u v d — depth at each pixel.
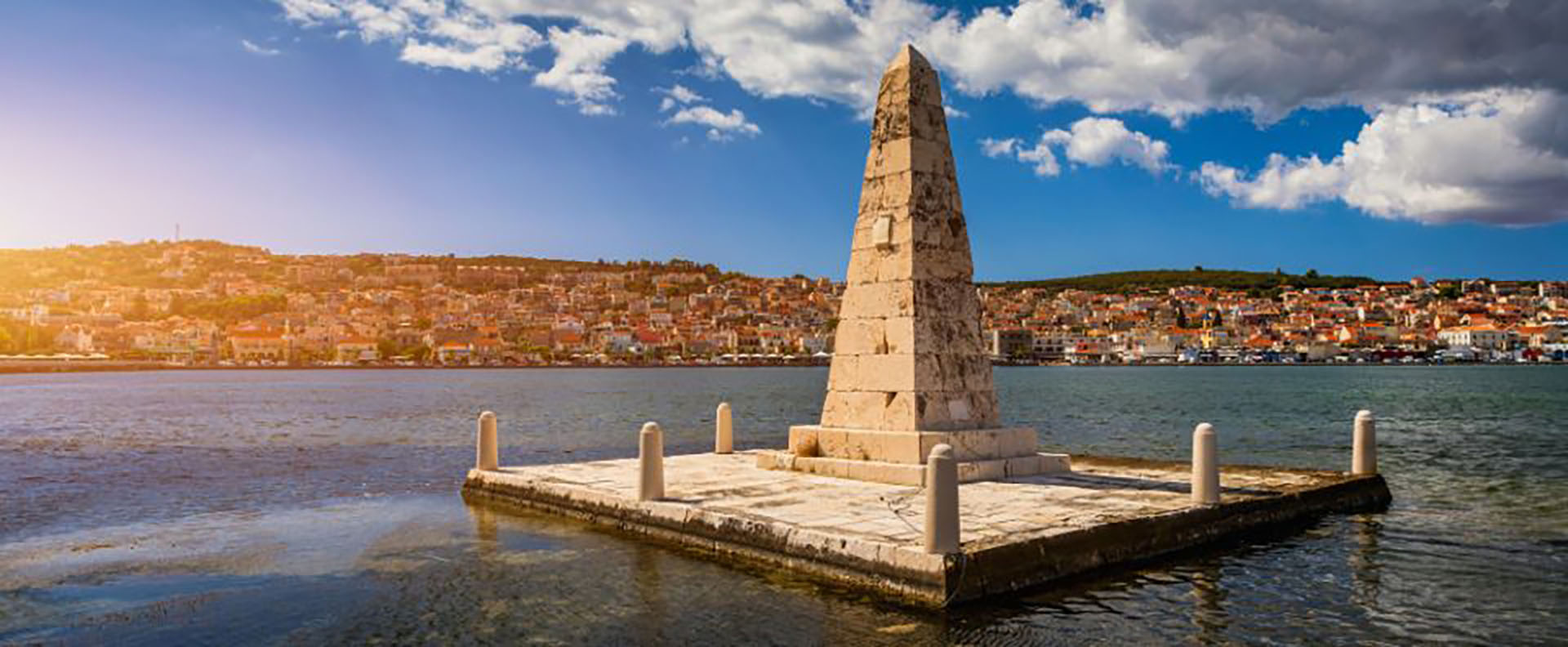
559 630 10.82
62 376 178.50
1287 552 14.70
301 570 14.01
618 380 165.88
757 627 10.73
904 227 18.48
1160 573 13.12
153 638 10.78
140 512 20.27
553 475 19.73
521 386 130.88
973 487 16.94
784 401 85.88
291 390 113.75
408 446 38.31
